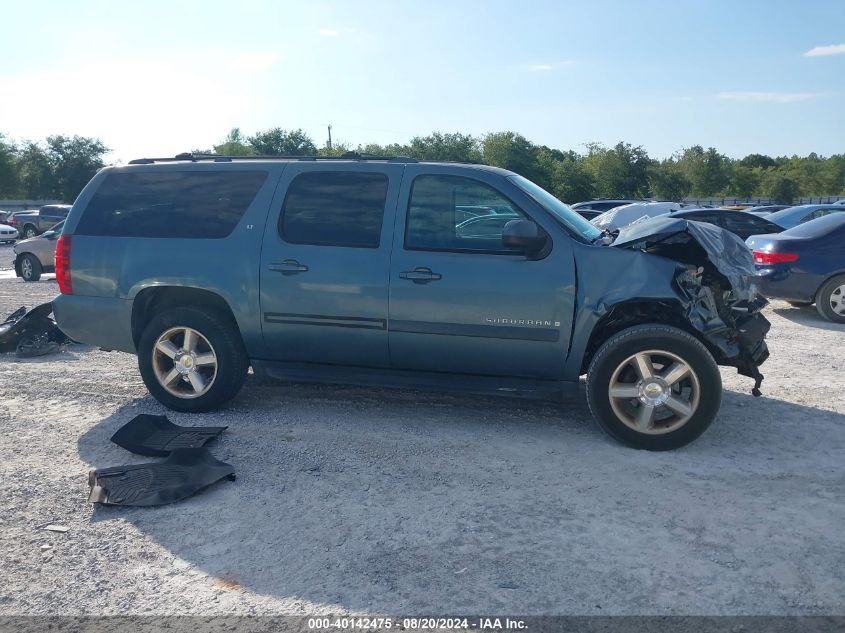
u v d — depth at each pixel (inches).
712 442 205.6
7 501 169.9
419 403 243.9
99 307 237.8
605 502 165.8
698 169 3208.7
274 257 221.3
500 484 176.4
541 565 138.7
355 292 214.4
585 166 2974.9
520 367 208.8
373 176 220.8
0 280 689.6
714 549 143.8
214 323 228.1
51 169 3134.8
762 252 409.7
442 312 208.5
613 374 198.4
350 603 127.6
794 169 3722.9
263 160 235.6
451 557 142.3
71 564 142.1
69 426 224.1
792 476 180.4
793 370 291.7
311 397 251.4
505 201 209.6
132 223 237.6
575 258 201.6
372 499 168.6
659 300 196.4
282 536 151.8
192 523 158.1
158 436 207.3
